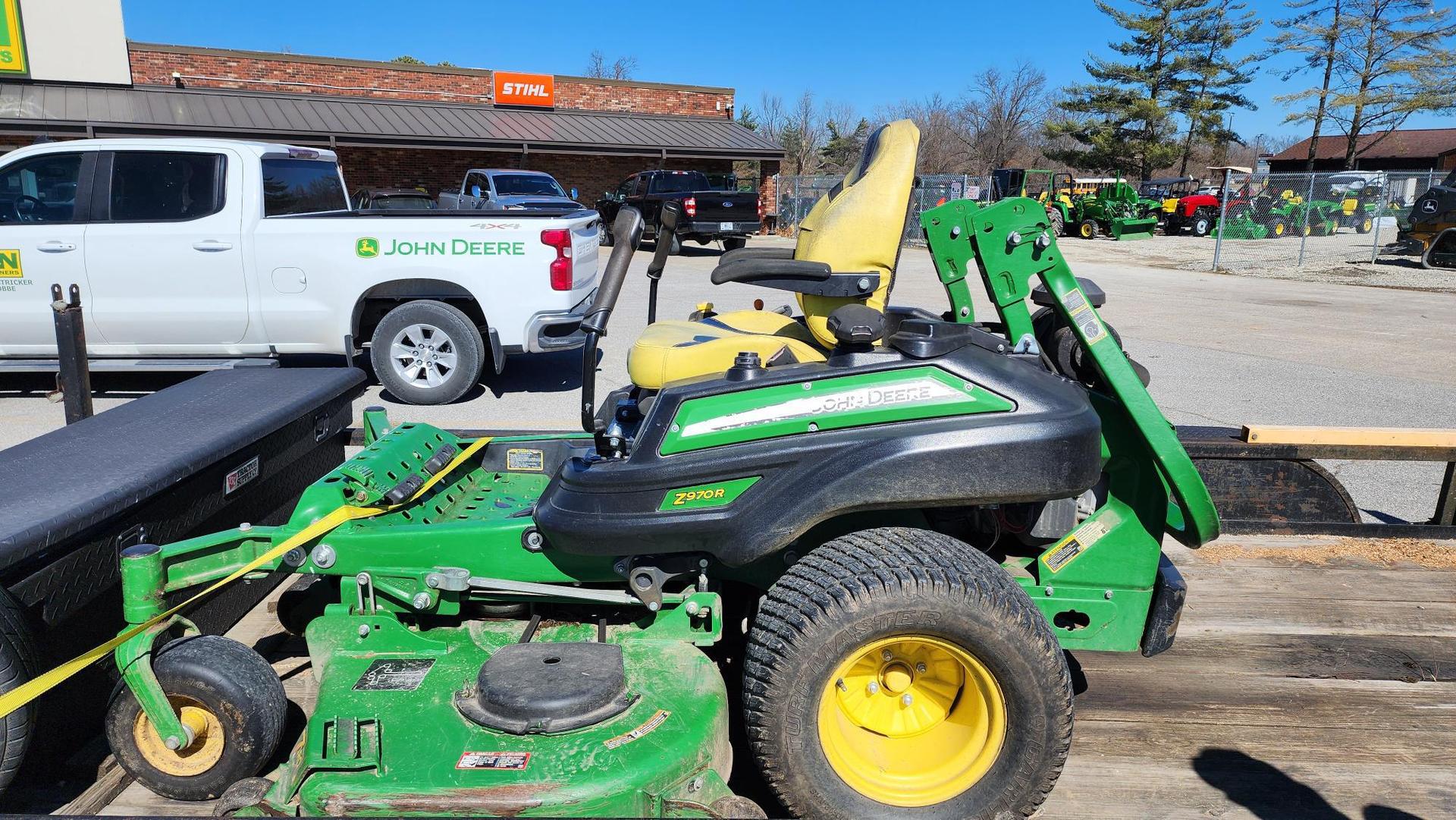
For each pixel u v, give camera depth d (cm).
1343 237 3173
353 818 205
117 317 705
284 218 715
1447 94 4934
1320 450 454
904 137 285
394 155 2508
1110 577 280
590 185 2769
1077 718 311
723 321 333
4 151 1995
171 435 308
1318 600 404
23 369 714
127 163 700
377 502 288
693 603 258
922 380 237
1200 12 5184
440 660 257
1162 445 265
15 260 694
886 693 242
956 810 228
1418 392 824
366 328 775
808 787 226
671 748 216
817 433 238
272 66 2461
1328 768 285
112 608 273
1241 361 970
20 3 2033
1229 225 3112
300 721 290
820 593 221
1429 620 386
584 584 272
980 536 309
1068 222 3100
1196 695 327
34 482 260
